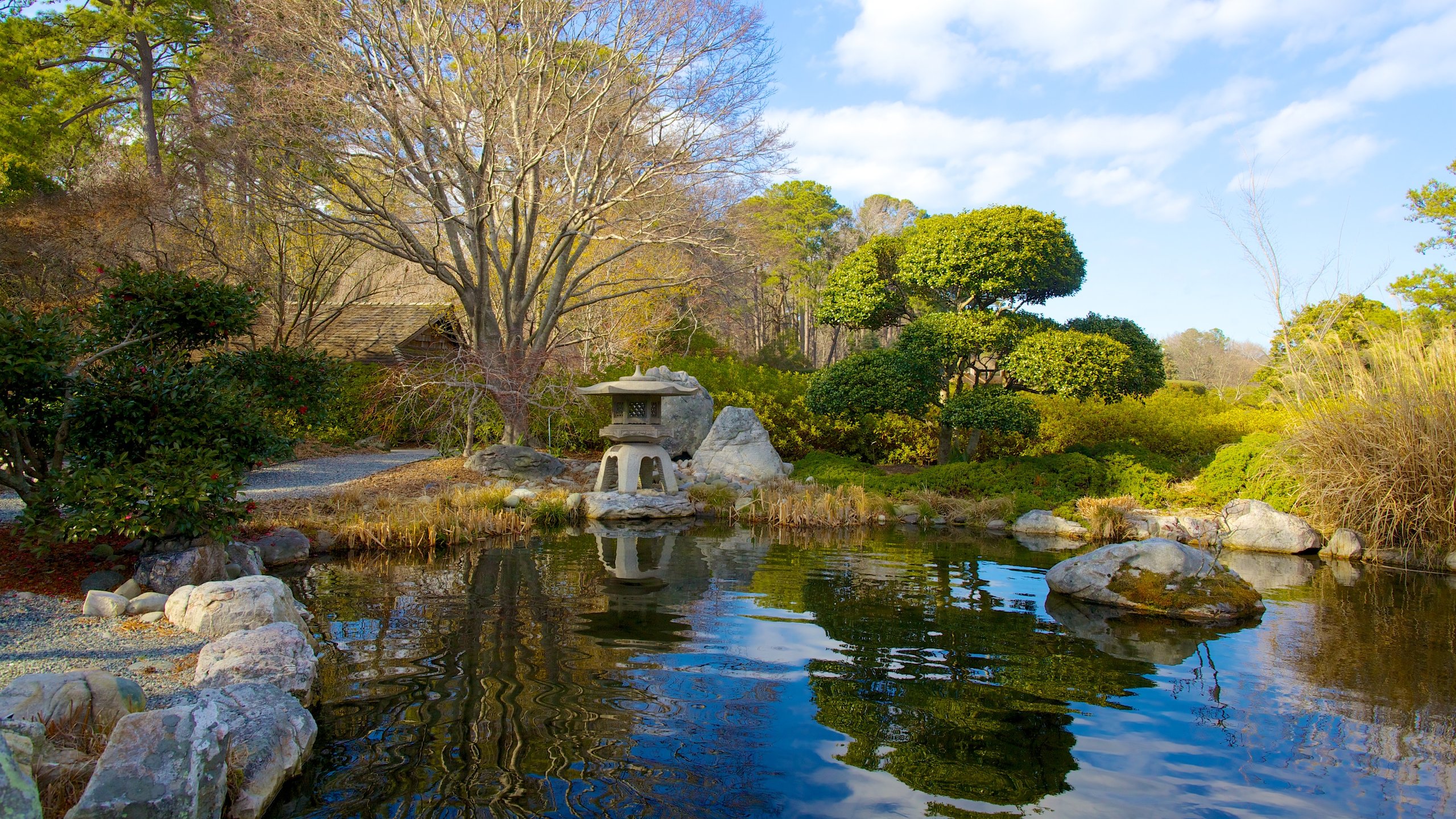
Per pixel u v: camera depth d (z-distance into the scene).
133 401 6.38
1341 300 16.20
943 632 6.13
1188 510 11.94
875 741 4.11
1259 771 3.84
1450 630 6.39
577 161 16.11
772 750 3.97
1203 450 14.60
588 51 14.91
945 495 13.26
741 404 17.28
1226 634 6.24
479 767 3.71
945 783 3.68
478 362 14.26
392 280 21.48
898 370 13.67
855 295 15.35
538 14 13.70
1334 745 4.16
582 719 4.28
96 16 18.52
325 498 11.06
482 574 7.97
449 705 4.45
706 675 5.05
